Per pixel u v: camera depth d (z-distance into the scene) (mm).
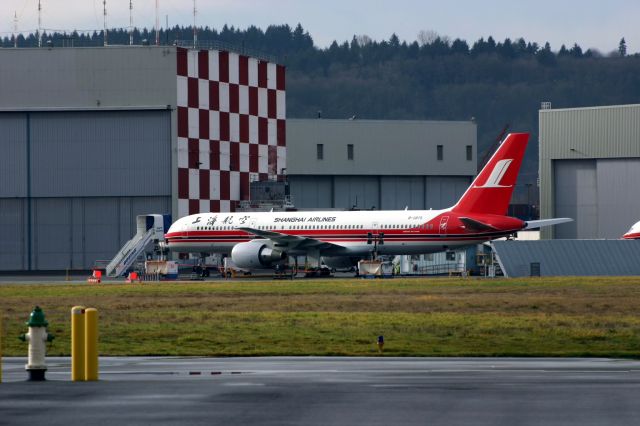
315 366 94938
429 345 116312
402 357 105375
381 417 63594
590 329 133500
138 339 125000
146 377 85188
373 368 92750
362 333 130000
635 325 138625
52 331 134875
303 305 178000
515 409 66500
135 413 65125
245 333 131000
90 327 82375
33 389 76500
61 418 63406
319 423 61656
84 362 82562
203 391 75250
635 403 69062
